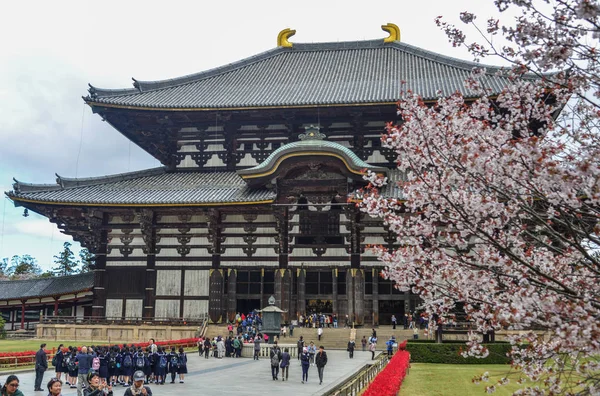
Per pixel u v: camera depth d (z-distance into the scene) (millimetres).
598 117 11844
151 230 60062
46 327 58250
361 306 55594
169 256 59969
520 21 10711
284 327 53969
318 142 56406
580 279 11773
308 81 72250
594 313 9711
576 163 9391
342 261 57031
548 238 13539
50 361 37969
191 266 59469
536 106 13312
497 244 11656
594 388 10492
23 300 68500
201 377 32969
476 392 26844
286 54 83750
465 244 13695
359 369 36219
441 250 13781
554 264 12516
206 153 66688
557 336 10352
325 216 58094
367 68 75562
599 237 10922
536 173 10391
